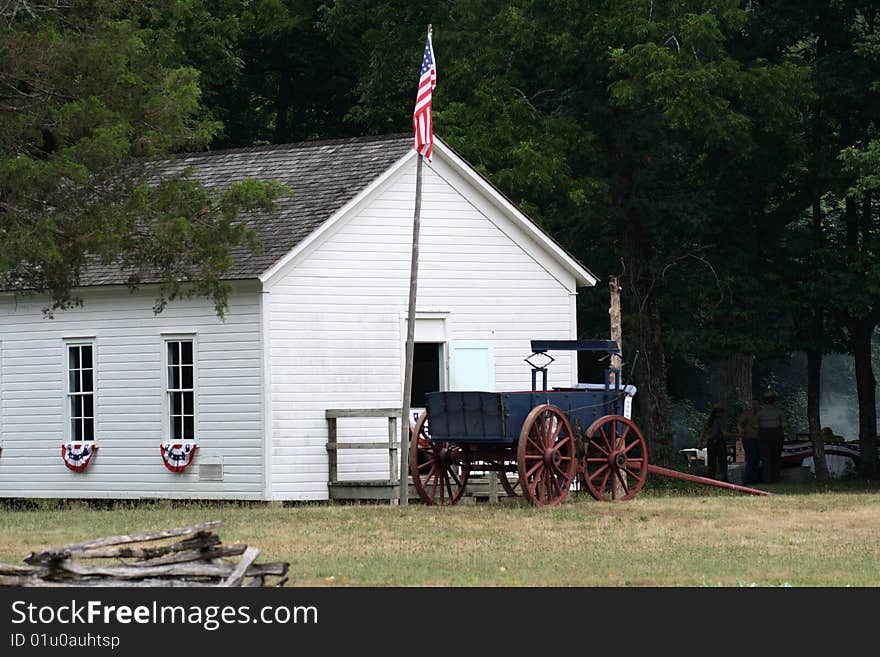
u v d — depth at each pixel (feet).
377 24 211.41
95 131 110.11
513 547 89.51
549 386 146.20
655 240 185.47
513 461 115.75
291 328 132.36
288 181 143.64
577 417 116.37
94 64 112.98
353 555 86.02
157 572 64.23
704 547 89.35
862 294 180.24
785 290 183.93
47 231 107.34
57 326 143.33
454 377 141.08
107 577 63.77
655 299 187.42
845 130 185.57
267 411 130.72
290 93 234.99
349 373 135.23
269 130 240.32
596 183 174.60
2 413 146.51
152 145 115.44
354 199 135.44
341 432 135.03
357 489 130.31
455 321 142.00
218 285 119.14
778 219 189.06
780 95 171.63
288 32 216.95
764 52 184.75
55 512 118.83
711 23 168.55
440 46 192.44
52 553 63.46
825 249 182.29
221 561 73.15
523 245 146.10
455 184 142.51
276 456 131.03
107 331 140.26
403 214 139.44
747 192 185.98
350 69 228.02
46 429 143.84
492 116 177.47
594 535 95.35
